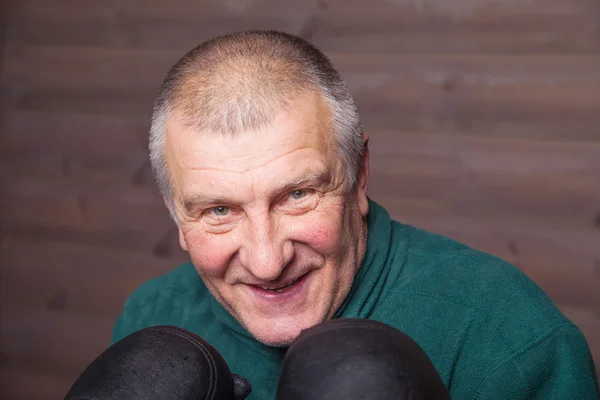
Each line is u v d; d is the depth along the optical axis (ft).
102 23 9.11
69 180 9.46
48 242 9.62
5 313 9.81
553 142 7.39
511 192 7.57
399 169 7.94
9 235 9.77
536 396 3.36
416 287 3.64
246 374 3.79
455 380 3.46
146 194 9.17
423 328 3.53
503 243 7.63
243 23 8.46
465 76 7.63
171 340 2.87
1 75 9.59
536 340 3.36
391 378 2.47
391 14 7.85
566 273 7.45
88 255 9.45
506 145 7.56
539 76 7.36
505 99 7.51
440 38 7.70
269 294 3.35
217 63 3.20
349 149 3.28
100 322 9.44
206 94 3.11
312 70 3.22
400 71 7.87
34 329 9.70
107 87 9.18
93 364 2.84
